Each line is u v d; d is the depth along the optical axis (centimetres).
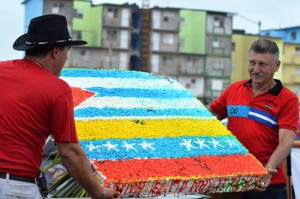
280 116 443
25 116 321
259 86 453
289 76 6850
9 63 339
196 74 6525
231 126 462
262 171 400
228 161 399
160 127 412
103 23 6084
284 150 429
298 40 7350
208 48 6562
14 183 318
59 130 324
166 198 410
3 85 328
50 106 323
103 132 387
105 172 347
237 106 459
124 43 6144
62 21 338
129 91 446
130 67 6138
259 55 443
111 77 461
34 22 333
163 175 359
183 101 454
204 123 436
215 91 6581
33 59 337
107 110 412
